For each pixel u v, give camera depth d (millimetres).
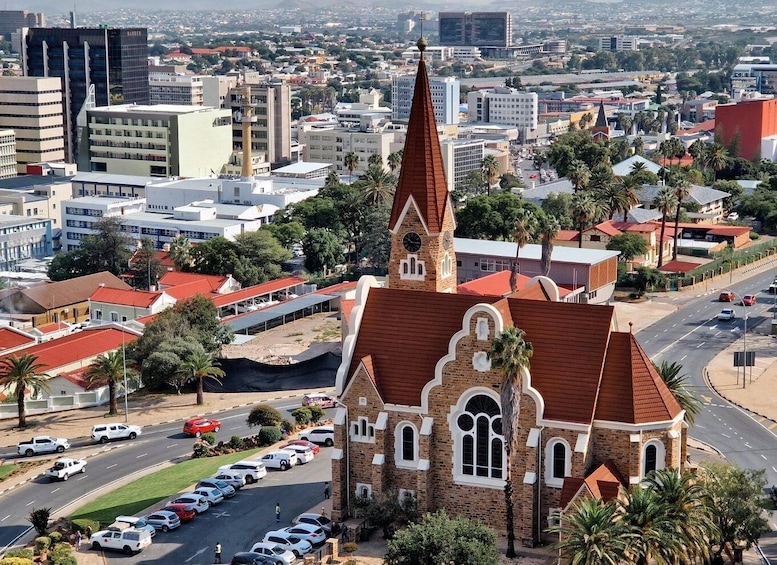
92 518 157250
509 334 137250
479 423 143625
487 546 128625
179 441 195375
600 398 139500
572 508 132500
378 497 146750
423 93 160750
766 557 137875
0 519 162500
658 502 123938
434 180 162125
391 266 166000
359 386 148500
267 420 193000
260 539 147375
